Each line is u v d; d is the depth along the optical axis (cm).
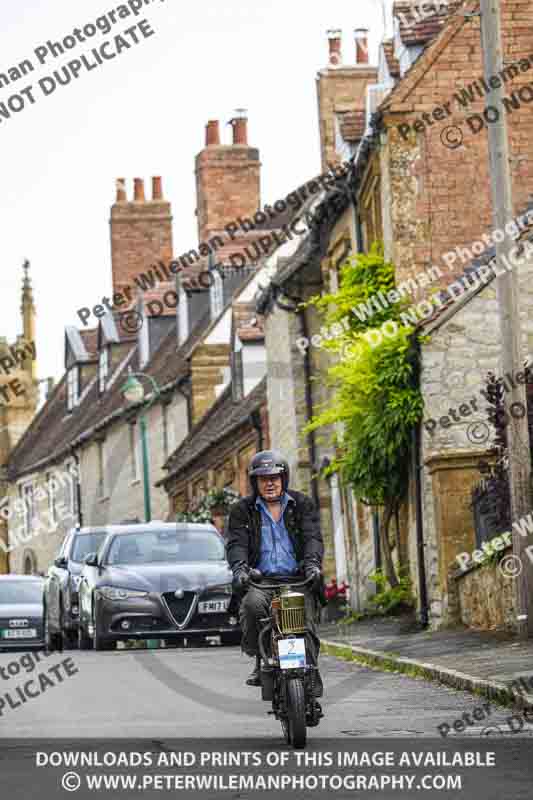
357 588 3828
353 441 3161
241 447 5094
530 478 2238
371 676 2086
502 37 3381
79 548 3450
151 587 2938
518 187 3353
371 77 4647
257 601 1380
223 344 6125
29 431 9581
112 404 7294
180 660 2550
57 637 3500
